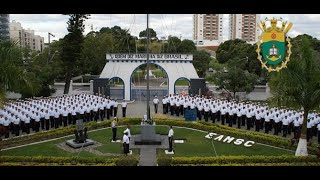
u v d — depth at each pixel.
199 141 24.05
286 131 25.44
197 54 62.97
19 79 20.73
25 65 39.75
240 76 39.09
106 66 42.34
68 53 45.72
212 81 44.41
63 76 52.22
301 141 20.19
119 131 26.72
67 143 22.89
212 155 20.77
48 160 18.28
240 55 55.59
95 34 60.88
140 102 40.69
